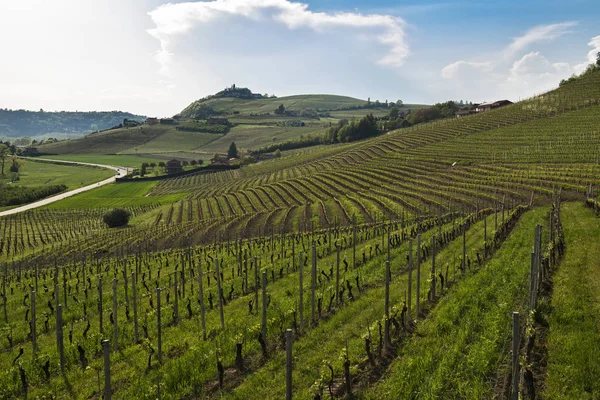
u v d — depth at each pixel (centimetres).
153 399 1411
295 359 1556
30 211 11212
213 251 4584
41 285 3738
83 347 1984
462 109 19000
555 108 12356
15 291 3625
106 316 2538
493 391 1185
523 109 13312
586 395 1106
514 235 3047
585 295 1711
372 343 1578
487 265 2348
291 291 2472
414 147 11725
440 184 7175
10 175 17138
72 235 8156
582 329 1443
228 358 1633
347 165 11494
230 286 2816
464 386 1199
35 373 1761
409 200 6378
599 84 13988
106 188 14362
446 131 12850
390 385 1259
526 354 1257
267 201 8831
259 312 2150
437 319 1666
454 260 2527
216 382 1477
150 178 15738
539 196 5222
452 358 1340
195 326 2108
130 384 1553
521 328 1502
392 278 2472
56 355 1906
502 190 5859
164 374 1553
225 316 2177
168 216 8956
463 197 5925
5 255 6756
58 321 1711
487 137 10794
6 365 1912
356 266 2950
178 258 4447
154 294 2941
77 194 13512
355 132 18562
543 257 2045
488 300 1806
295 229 6038
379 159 11088
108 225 8512
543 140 9194
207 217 8312
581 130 9388
